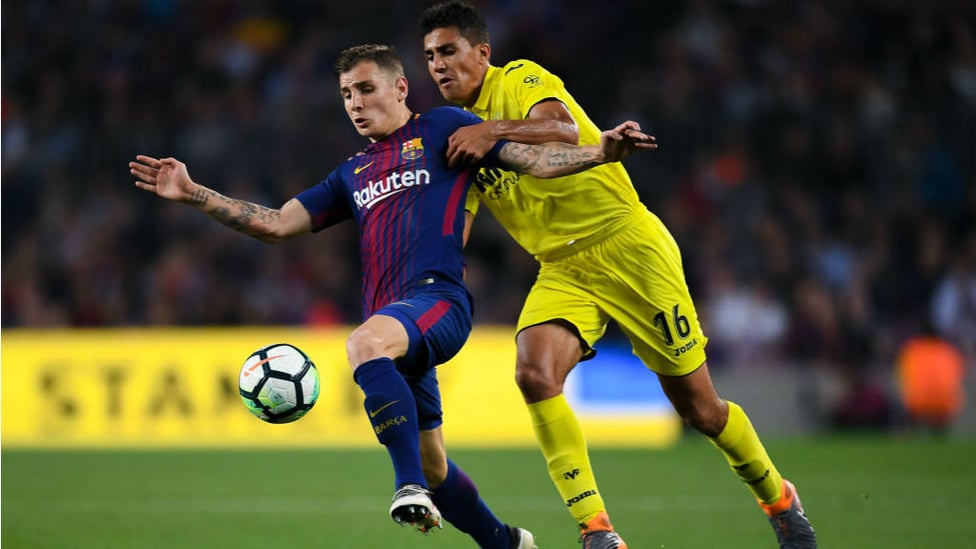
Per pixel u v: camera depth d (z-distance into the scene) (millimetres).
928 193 59125
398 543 22938
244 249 55750
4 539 23391
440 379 46062
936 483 32531
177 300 54000
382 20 68000
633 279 19781
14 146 61656
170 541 23172
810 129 61000
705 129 61062
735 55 65188
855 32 66625
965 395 48875
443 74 20016
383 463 38562
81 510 27766
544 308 19703
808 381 49438
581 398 46438
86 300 54500
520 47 65750
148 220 57781
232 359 45875
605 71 65500
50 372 45781
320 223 18594
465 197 17969
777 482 20031
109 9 68688
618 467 37125
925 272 54781
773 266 54469
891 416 49375
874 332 52219
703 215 57625
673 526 25000
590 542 18516
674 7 67812
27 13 67750
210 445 45188
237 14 69125
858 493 30359
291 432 45250
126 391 45750
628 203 19953
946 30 66500
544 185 19688
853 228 57031
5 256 57312
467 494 18562
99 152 60812
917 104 62344
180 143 61219
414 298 17156
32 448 44188
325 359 45688
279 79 65438
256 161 60875
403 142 17953
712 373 49500
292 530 24609
